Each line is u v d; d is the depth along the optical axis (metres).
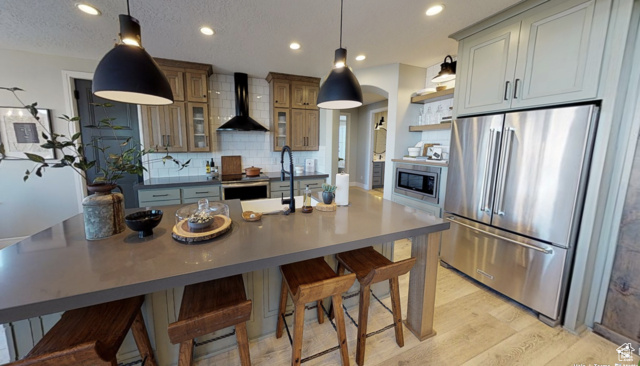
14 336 1.18
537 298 1.90
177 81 3.27
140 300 1.22
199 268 0.96
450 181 2.52
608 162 1.63
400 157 3.54
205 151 3.53
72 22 2.17
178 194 3.18
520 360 1.56
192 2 1.88
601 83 1.58
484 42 2.22
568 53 1.70
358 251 1.74
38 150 3.06
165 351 1.43
